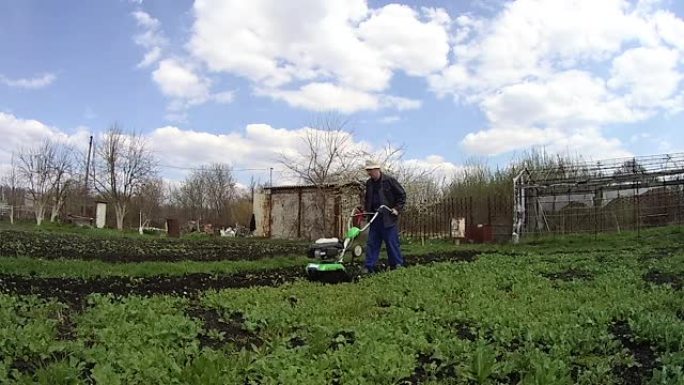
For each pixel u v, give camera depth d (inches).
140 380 134.0
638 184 927.7
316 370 146.3
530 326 195.5
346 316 221.1
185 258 498.0
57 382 129.1
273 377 142.0
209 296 255.4
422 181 1120.2
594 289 287.4
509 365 152.6
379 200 382.9
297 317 212.4
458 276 331.0
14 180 1560.0
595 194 970.1
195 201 2052.2
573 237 838.5
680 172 876.0
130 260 452.8
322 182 1046.4
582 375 148.9
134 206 1578.5
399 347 170.9
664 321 191.6
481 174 1238.3
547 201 990.4
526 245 740.7
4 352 146.8
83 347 155.2
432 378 149.8
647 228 897.5
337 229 1018.7
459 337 195.2
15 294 235.6
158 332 174.1
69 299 239.5
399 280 313.3
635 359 167.2
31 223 1385.3
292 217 1096.2
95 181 1443.2
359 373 144.7
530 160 1240.8
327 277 328.5
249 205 1903.3
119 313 200.8
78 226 1286.9
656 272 352.5
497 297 269.1
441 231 917.8
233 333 194.7
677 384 134.3
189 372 135.6
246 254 568.1
